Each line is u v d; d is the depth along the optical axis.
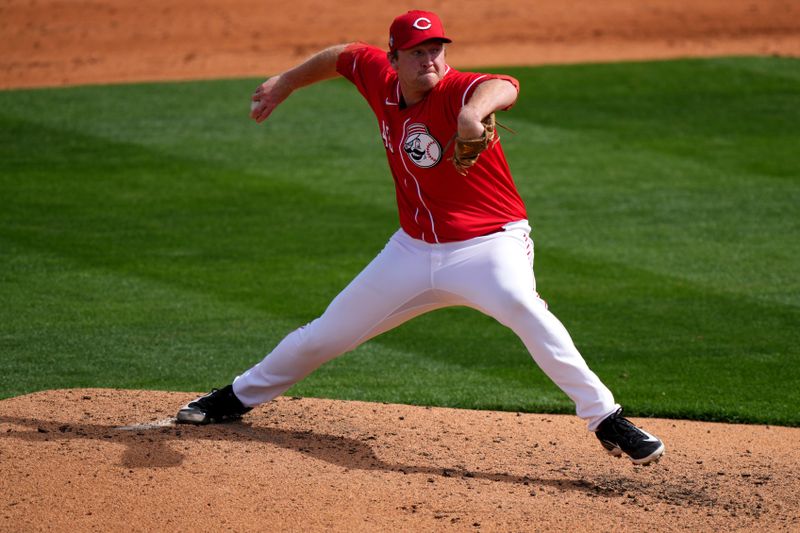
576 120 50.12
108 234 35.53
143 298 30.05
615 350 26.62
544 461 18.72
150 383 24.17
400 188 17.61
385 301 17.92
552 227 36.66
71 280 31.30
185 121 48.94
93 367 25.09
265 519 15.42
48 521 15.20
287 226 36.59
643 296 30.56
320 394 23.72
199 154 44.41
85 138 46.19
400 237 17.98
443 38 16.11
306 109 50.66
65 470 16.86
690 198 39.81
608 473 18.20
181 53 66.12
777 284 31.45
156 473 16.88
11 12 75.38
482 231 17.17
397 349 27.31
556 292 30.88
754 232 36.22
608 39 70.56
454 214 17.16
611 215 37.97
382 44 70.31
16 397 21.03
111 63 62.94
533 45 68.62
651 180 41.94
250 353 26.27
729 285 31.41
